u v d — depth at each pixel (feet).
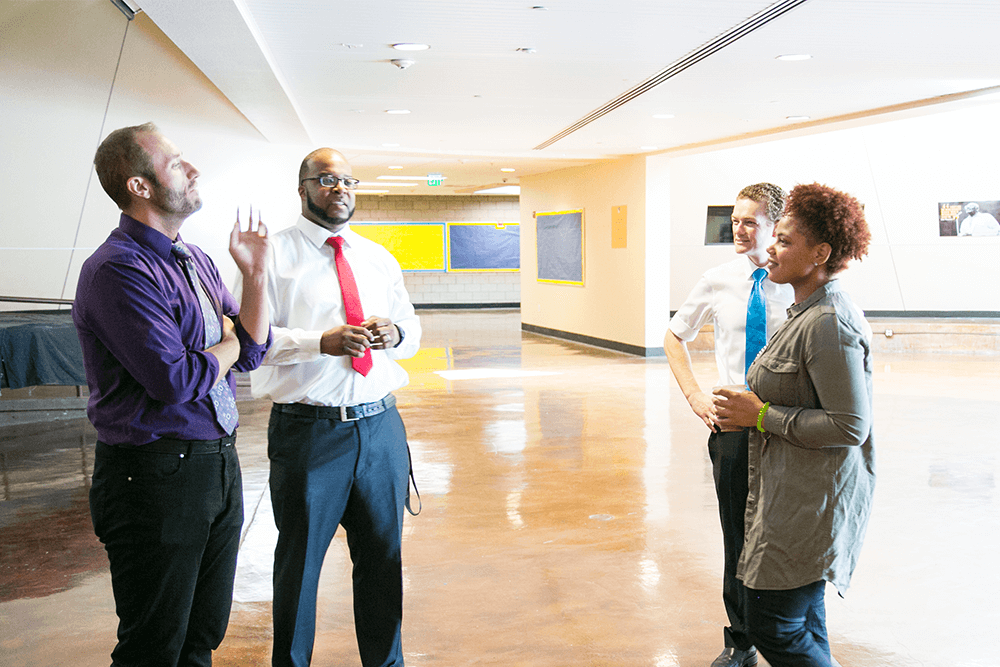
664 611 10.91
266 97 22.97
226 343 6.64
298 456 7.80
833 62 19.66
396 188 62.18
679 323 9.59
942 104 24.88
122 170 6.19
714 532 14.14
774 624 6.73
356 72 20.58
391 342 7.88
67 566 12.81
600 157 39.86
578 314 45.80
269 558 13.16
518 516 15.19
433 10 15.15
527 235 52.49
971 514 15.05
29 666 9.41
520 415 24.95
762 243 8.75
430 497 16.47
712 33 17.01
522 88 22.77
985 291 43.93
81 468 19.22
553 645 9.93
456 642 10.03
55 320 23.99
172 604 6.48
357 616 8.49
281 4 14.71
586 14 15.51
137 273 6.05
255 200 30.55
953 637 10.09
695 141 34.12
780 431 6.57
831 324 6.41
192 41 16.66
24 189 26.96
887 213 44.45
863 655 9.62
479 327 55.88
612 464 19.01
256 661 9.59
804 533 6.52
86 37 26.58
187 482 6.39
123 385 6.24
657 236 38.45
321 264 8.36
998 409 25.13
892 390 28.78
